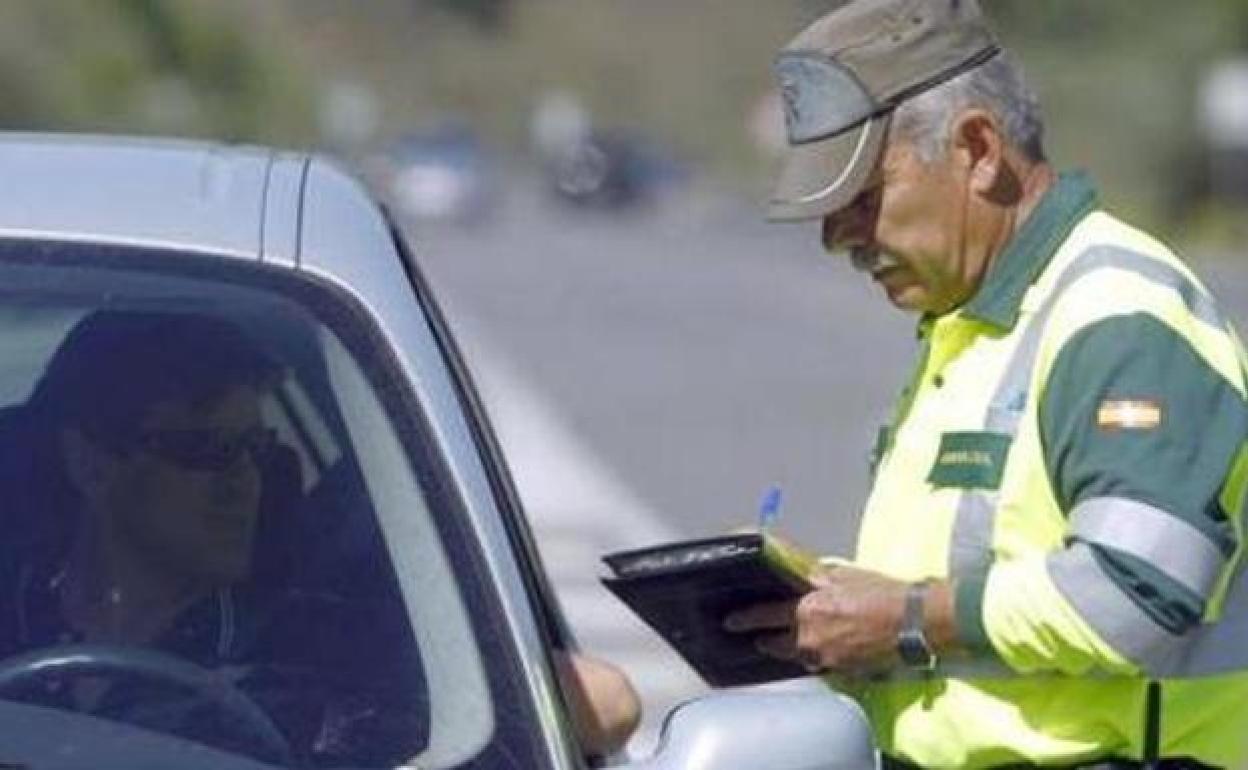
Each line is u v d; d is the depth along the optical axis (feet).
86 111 342.03
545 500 110.73
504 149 579.48
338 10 587.68
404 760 23.00
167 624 23.93
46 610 23.86
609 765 25.12
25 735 22.95
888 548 27.86
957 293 27.81
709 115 592.60
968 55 27.73
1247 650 27.27
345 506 24.36
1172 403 26.37
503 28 602.03
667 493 114.11
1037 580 26.22
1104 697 27.07
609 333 205.46
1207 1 396.37
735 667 27.99
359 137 441.27
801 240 359.25
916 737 27.55
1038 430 26.99
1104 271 27.02
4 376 24.81
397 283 25.36
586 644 76.54
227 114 394.93
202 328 24.82
